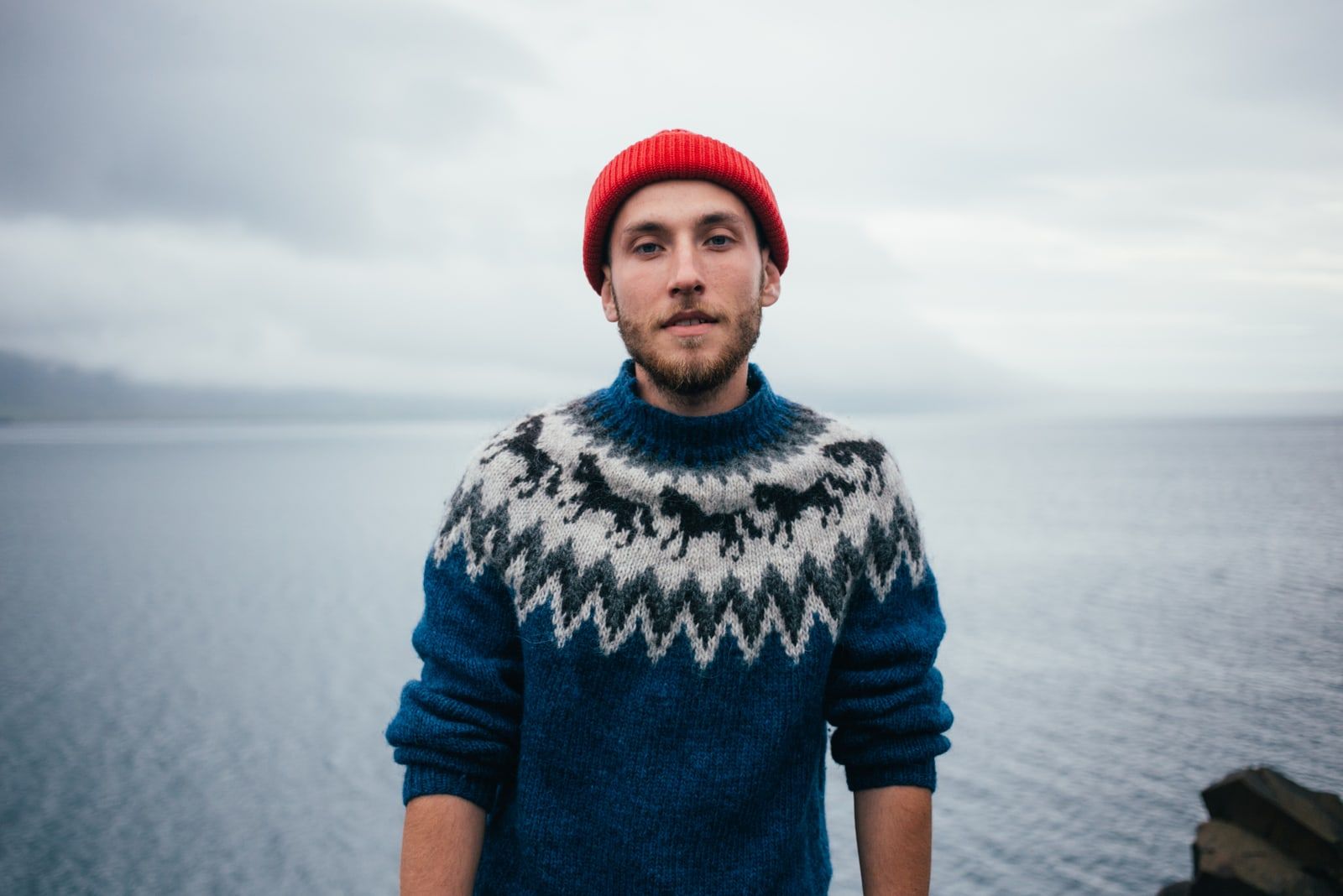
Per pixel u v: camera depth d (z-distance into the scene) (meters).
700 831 1.60
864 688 1.75
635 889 1.59
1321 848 5.07
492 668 1.68
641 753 1.62
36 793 52.22
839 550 1.74
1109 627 78.50
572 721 1.63
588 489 1.72
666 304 1.67
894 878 1.70
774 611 1.67
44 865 43.00
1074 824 43.28
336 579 110.81
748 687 1.64
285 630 88.50
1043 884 37.84
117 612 95.25
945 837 42.38
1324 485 194.38
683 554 1.67
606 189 1.75
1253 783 5.34
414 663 78.06
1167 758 50.16
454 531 1.76
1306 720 55.03
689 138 1.72
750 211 1.77
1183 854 40.16
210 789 52.66
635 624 1.64
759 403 1.78
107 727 63.00
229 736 61.38
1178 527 134.50
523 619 1.67
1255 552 112.12
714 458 1.75
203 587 106.44
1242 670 65.44
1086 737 53.91
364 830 47.59
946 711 1.80
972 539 123.00
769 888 1.62
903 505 1.86
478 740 1.65
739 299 1.69
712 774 1.61
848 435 1.87
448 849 1.61
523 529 1.70
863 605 1.79
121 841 45.88
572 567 1.66
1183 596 89.00
